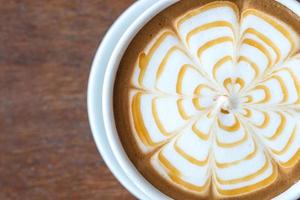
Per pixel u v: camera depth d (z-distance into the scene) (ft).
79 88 1.12
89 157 1.12
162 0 0.90
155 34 0.92
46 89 1.12
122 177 0.96
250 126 0.92
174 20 0.92
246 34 0.92
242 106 0.91
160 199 0.90
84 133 1.12
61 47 1.11
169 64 0.91
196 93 0.91
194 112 0.91
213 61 0.91
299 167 0.92
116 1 1.11
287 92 0.92
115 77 0.91
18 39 1.12
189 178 0.91
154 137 0.91
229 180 0.92
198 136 0.91
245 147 0.91
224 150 0.91
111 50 0.97
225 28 0.92
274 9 0.92
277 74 0.92
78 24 1.11
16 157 1.12
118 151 0.90
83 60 1.11
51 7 1.11
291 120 0.92
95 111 0.97
